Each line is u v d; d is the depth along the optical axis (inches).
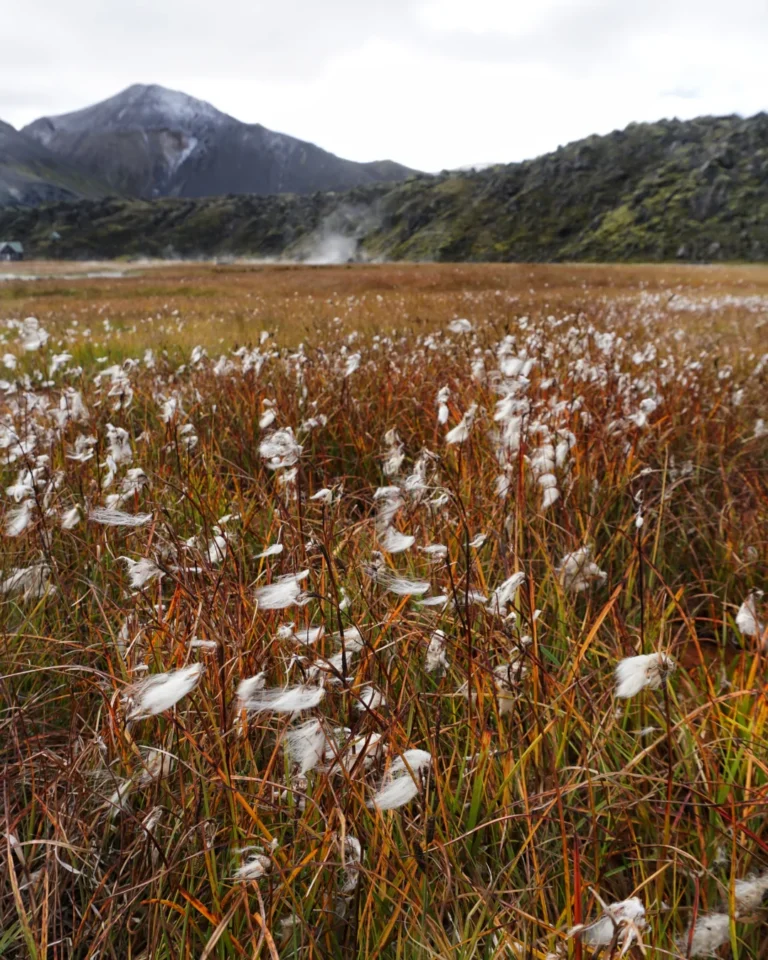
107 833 64.8
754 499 139.9
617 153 6560.0
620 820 64.3
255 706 48.5
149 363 229.3
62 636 92.7
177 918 58.9
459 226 6624.0
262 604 56.4
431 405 169.8
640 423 123.6
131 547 104.6
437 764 64.6
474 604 80.4
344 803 60.3
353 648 62.2
